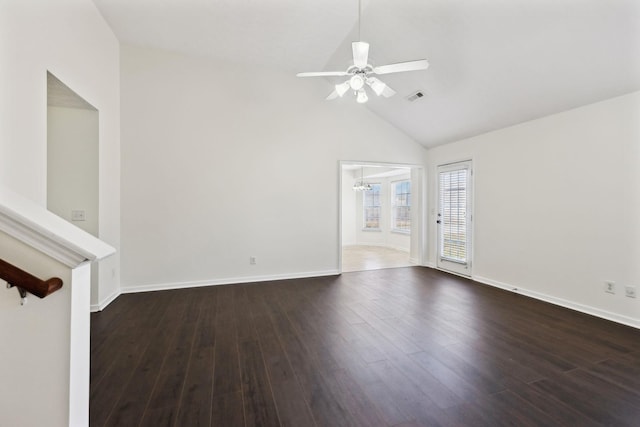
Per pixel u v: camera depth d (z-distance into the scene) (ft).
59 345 3.64
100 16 11.00
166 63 13.71
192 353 7.89
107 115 11.71
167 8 10.83
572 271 11.25
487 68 11.01
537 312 10.91
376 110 17.26
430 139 17.79
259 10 10.95
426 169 19.11
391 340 8.66
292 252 15.97
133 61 13.28
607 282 10.19
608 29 7.89
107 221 11.71
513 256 13.58
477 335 8.98
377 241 30.42
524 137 13.01
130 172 13.29
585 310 10.82
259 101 15.17
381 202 30.14
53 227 3.84
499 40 9.69
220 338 8.79
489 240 14.83
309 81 16.10
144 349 8.11
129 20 11.51
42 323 3.61
